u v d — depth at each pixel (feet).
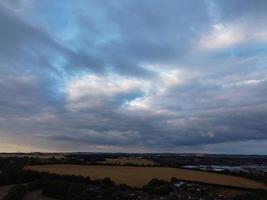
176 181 373.20
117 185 342.23
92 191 311.47
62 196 305.53
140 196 308.19
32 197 304.30
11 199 269.85
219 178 399.85
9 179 365.20
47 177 373.81
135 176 401.49
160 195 318.45
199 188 345.31
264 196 316.60
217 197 312.29
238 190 342.03
